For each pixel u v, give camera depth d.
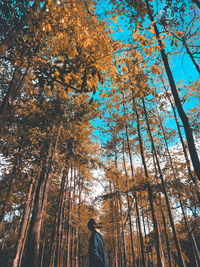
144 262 8.92
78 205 17.31
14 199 7.40
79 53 3.34
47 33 3.78
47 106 7.12
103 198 11.42
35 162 6.73
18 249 7.98
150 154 11.81
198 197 8.73
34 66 3.65
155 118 11.60
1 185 6.62
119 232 14.84
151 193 9.28
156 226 8.69
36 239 7.29
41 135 6.74
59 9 3.50
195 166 2.98
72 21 3.34
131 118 11.52
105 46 3.41
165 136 12.02
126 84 3.78
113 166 12.79
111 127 12.18
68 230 16.19
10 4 3.89
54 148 7.99
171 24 3.98
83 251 24.39
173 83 3.63
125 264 11.78
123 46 3.51
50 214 19.48
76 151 9.59
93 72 3.17
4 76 6.35
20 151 6.37
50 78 3.44
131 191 9.97
